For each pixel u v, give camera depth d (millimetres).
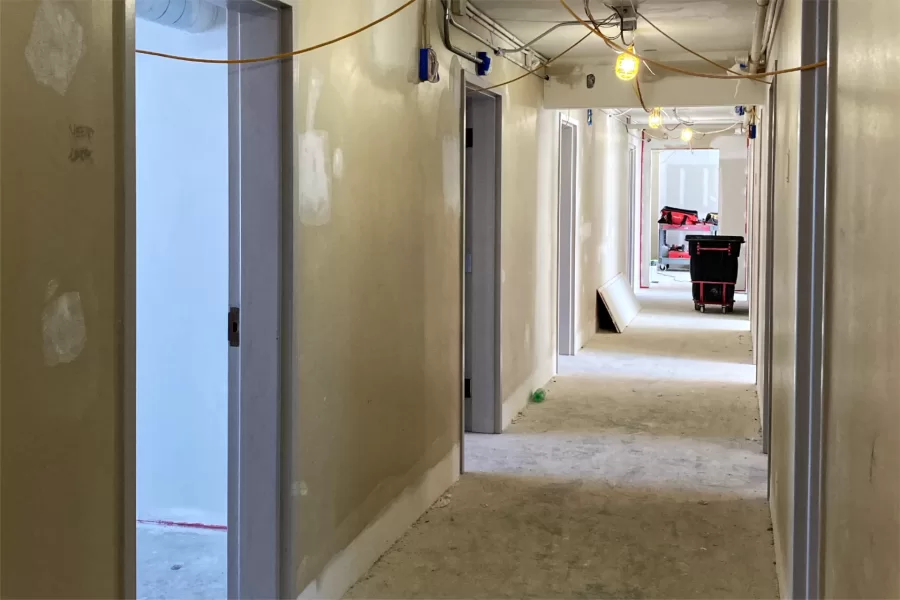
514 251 5320
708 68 5781
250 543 2586
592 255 8719
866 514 1203
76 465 1606
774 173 3857
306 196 2576
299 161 2529
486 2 4219
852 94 1417
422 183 3619
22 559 1486
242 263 2541
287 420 2539
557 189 6617
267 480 2553
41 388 1520
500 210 4926
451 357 4082
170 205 3477
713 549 3311
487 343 5016
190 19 2881
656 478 4199
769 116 4375
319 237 2674
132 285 1732
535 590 2953
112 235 1687
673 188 19531
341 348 2867
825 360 1669
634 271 13414
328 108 2709
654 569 3127
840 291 1499
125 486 1724
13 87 1442
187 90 3404
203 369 3512
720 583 3010
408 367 3510
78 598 1618
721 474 4266
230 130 2559
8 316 1445
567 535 3457
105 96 1658
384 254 3219
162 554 3322
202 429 3535
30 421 1497
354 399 2984
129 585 1737
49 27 1515
